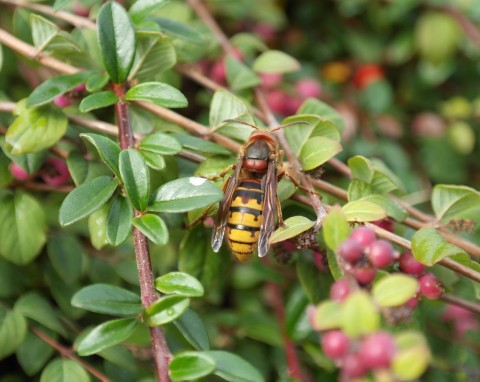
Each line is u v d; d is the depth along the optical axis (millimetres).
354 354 248
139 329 316
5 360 330
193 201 285
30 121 309
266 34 415
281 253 316
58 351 321
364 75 420
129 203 288
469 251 313
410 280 261
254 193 304
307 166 311
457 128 415
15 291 325
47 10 337
